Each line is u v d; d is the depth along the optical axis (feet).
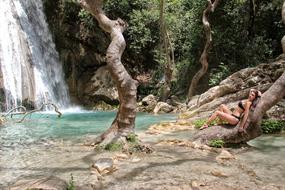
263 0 74.02
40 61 81.46
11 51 76.07
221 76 68.90
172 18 82.89
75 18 83.61
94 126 49.21
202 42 77.30
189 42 78.43
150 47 86.02
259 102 31.81
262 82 48.08
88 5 32.60
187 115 50.78
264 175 22.93
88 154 28.99
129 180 21.77
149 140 35.09
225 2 74.90
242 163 25.85
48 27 85.87
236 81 50.16
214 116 33.47
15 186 20.35
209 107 49.93
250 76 49.29
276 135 37.96
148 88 83.61
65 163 26.20
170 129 42.06
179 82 78.59
